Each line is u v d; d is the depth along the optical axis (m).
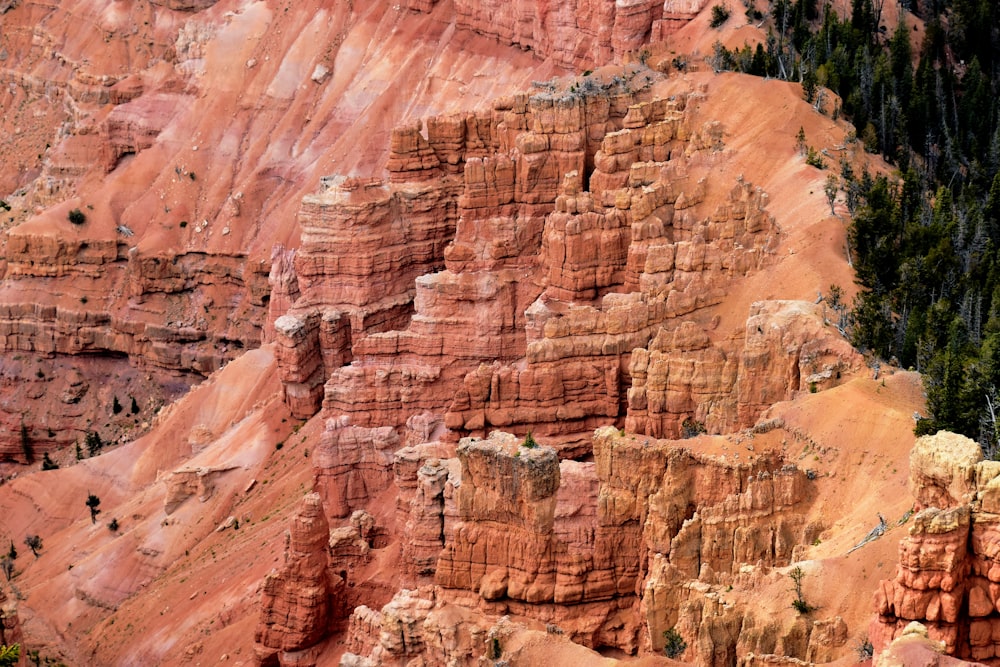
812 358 150.75
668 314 173.00
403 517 169.00
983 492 101.56
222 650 178.88
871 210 167.50
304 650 163.12
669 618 128.50
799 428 137.62
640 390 163.38
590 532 141.00
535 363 175.38
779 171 181.62
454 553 141.38
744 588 120.12
